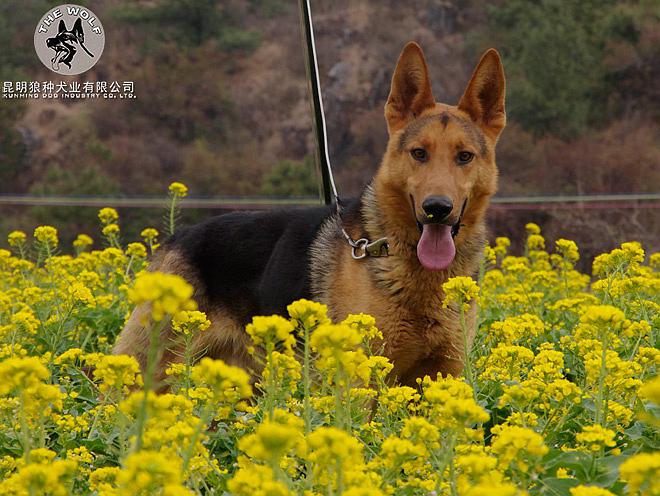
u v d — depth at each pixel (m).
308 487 3.38
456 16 18.83
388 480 3.23
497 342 6.21
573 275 9.38
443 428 3.57
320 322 3.70
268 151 19.23
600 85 17.95
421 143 5.68
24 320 5.98
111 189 18.59
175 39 19.70
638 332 5.64
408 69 5.98
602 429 3.62
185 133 19.25
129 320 6.59
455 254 5.68
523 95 17.78
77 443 4.78
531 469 3.27
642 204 17.02
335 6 19.38
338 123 18.73
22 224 18.06
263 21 19.95
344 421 3.83
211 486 4.24
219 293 6.48
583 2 18.33
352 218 5.95
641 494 3.13
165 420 3.51
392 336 5.60
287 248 6.20
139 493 3.01
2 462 4.00
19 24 18.72
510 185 17.41
